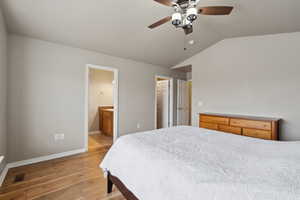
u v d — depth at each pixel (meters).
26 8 1.90
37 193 1.69
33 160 2.51
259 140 1.58
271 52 2.80
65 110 2.85
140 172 1.17
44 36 2.50
